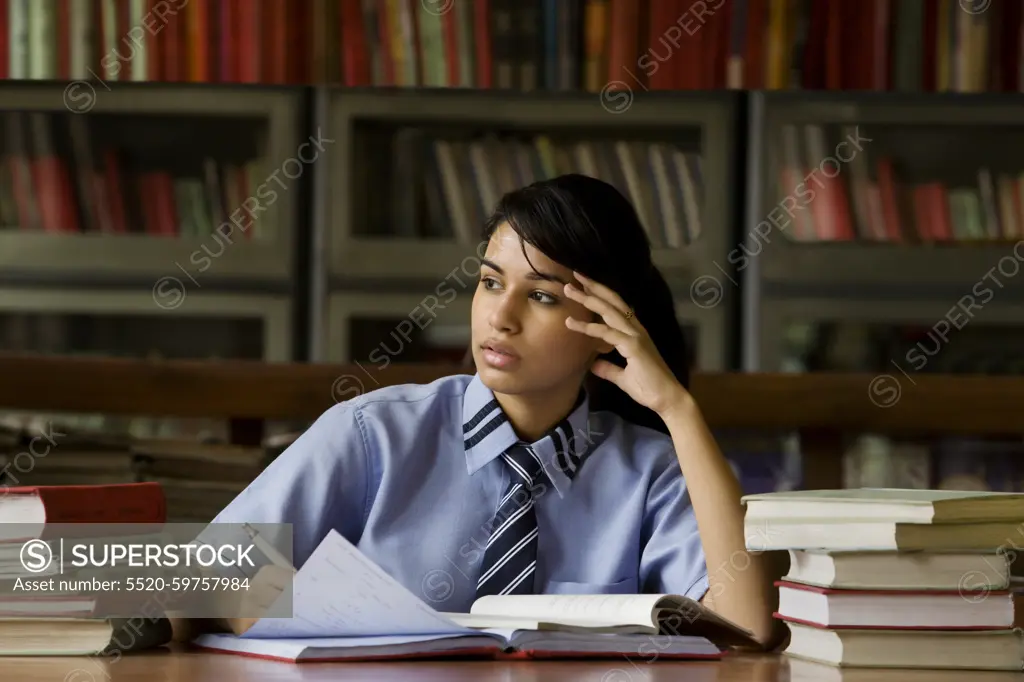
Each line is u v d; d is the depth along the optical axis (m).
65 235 4.81
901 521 1.59
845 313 4.79
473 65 4.93
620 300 2.18
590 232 2.14
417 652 1.55
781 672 1.54
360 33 4.96
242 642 1.62
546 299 2.14
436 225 4.98
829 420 3.41
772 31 4.97
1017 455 4.71
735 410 3.41
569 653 1.59
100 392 3.35
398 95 4.83
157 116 4.91
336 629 1.62
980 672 1.58
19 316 4.95
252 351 4.98
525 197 2.14
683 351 2.42
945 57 4.96
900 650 1.60
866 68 4.98
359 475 2.19
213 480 3.25
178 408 3.38
